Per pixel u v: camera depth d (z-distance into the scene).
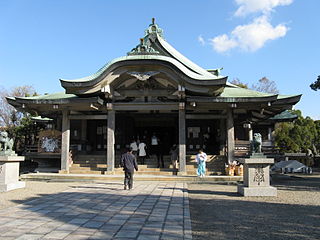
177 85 19.08
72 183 16.81
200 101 18.91
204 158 18.09
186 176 18.28
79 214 8.50
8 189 13.11
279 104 20.38
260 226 7.31
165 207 9.56
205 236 6.44
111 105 19.84
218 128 26.14
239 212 8.98
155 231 6.71
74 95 21.73
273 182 18.38
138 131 30.41
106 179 18.00
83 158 22.56
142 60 18.52
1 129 37.91
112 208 9.39
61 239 6.05
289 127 40.06
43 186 15.24
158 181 17.50
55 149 21.88
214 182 17.19
